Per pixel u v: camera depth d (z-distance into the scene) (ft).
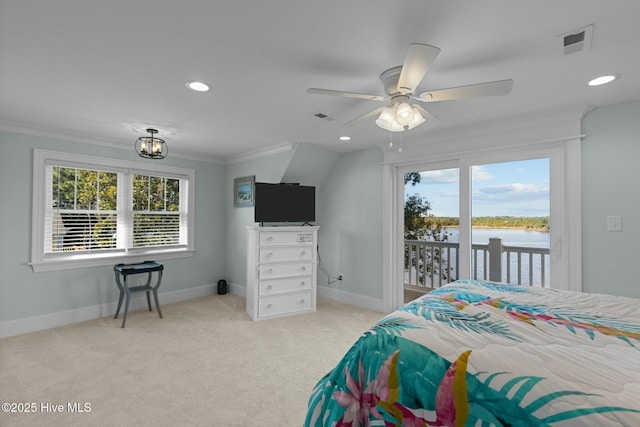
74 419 6.29
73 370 8.25
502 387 3.32
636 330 4.39
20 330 10.81
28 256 11.05
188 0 4.54
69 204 12.09
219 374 8.13
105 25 5.16
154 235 14.43
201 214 15.96
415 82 5.72
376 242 13.82
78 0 4.51
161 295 14.52
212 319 12.45
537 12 4.77
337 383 4.48
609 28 5.15
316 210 16.37
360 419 4.15
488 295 6.14
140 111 9.36
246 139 12.74
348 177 14.92
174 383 7.67
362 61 6.34
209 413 6.55
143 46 5.81
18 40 5.59
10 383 7.60
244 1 4.57
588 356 3.60
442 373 3.67
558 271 9.45
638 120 8.28
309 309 13.48
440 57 6.12
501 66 6.49
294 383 7.75
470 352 3.76
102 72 6.83
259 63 6.44
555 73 6.79
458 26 5.15
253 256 12.60
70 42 5.67
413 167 12.98
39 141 11.28
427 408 3.64
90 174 12.65
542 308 5.32
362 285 14.33
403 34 5.41
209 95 8.13
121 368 8.38
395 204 13.41
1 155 10.55
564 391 3.07
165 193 14.84
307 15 4.90
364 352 4.36
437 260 12.33
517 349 3.77
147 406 6.75
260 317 12.39
